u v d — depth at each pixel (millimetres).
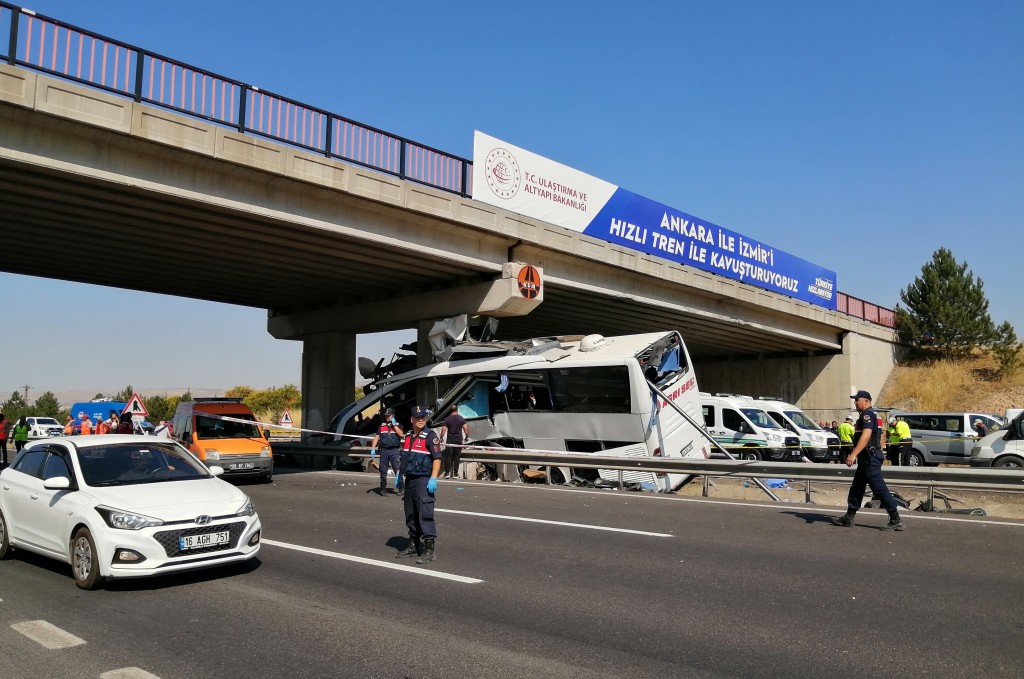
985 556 8422
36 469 8648
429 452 8703
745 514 11672
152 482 7992
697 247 28969
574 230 23750
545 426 18984
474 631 5938
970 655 5293
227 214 16859
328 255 20844
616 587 7266
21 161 13430
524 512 12273
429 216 19766
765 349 41438
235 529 7582
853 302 40844
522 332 35562
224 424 19547
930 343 43562
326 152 17609
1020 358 40062
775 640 5645
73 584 7570
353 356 29344
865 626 5957
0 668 5203
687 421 18500
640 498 14031
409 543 8875
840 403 40125
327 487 17391
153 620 6316
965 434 24156
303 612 6508
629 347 18172
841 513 11648
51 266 22266
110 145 14570
